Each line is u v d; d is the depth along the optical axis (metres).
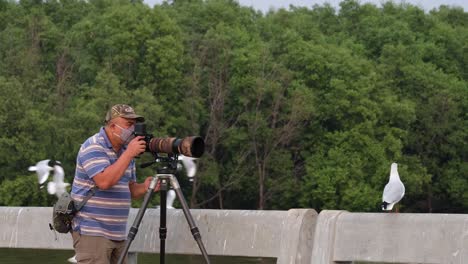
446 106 191.88
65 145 143.50
